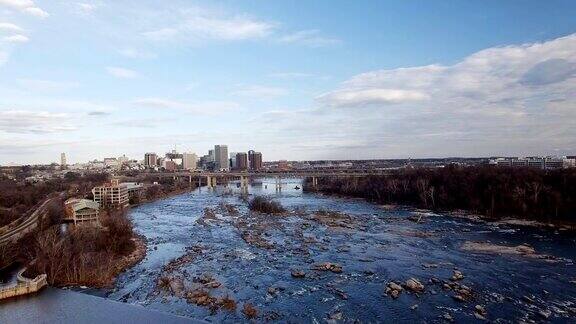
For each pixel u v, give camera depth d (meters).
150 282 120.38
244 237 184.00
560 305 96.69
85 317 93.62
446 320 90.25
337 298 105.38
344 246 161.62
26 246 146.75
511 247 153.12
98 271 123.88
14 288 107.44
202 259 146.25
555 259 135.88
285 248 160.75
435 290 108.75
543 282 112.81
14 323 90.44
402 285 113.19
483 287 109.88
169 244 174.25
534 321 88.38
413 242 166.75
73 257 128.88
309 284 116.81
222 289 113.50
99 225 182.00
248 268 133.88
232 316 94.94
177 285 114.88
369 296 106.06
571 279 115.12
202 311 98.06
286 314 95.69
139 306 101.00
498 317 90.81
